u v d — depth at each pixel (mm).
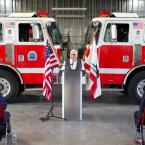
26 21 9219
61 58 9320
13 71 9336
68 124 7414
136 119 5742
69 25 16250
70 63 7695
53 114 8266
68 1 16406
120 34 9250
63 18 16281
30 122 7555
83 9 15953
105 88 9453
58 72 8883
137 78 9352
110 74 9273
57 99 10359
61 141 6258
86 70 7758
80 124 7422
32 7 16297
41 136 6551
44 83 7898
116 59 9250
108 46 9219
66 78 7691
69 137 6496
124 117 8094
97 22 9227
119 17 9273
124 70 9281
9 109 8883
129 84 9406
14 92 9391
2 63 9258
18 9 16281
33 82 9328
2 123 5262
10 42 9266
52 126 7246
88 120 7777
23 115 8211
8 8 16250
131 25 9219
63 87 7730
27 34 9266
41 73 9297
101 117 8078
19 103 9750
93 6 16406
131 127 7215
